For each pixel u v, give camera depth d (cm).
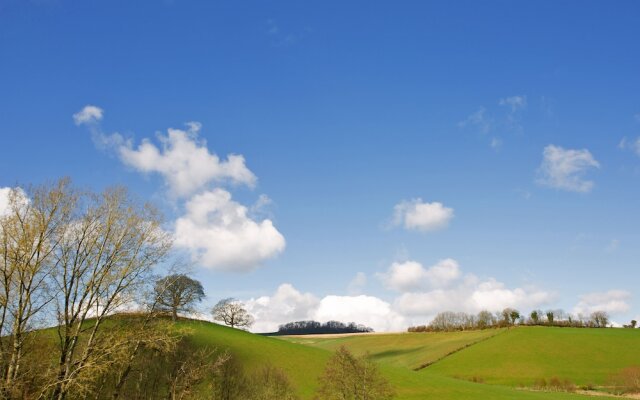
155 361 3375
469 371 9994
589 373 9212
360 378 5478
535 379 9050
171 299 3120
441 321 16650
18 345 2459
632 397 7219
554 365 9800
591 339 11400
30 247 2617
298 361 7550
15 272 2586
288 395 4919
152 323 2970
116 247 2872
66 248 2800
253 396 4447
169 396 3288
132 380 3262
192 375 3412
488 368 10031
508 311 15312
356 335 17338
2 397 2348
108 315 2831
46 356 2600
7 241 2586
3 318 2488
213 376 4122
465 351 11512
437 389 7062
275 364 7244
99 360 2648
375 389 5478
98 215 2920
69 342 2667
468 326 15750
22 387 2475
